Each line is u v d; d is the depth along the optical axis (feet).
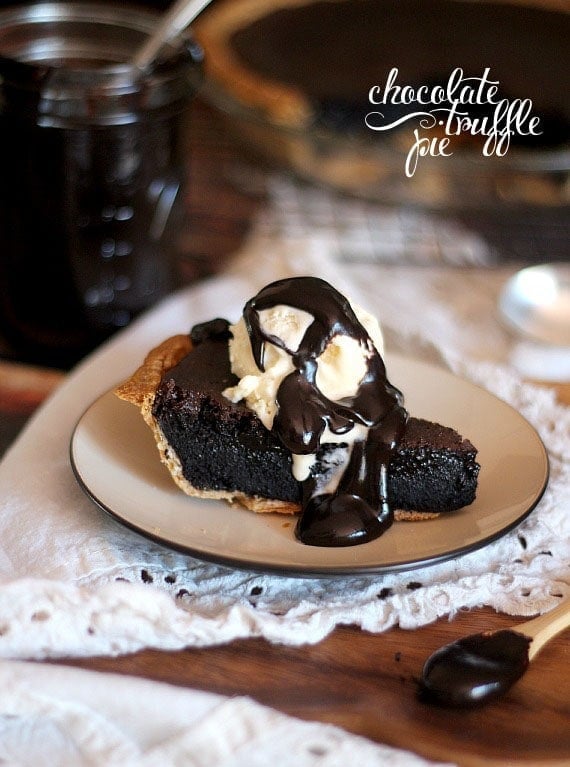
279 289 2.02
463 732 1.73
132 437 2.09
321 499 2.00
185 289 2.63
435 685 1.75
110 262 2.44
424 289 2.80
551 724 1.74
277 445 2.01
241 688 1.78
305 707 1.75
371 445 2.00
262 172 3.26
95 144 2.31
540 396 2.29
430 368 2.22
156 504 1.99
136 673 1.79
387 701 1.77
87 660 1.81
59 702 1.72
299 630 1.83
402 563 1.87
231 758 1.69
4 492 2.03
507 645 1.80
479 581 1.92
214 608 1.90
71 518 1.99
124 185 2.37
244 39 3.46
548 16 3.73
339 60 3.38
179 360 2.11
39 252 2.40
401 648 1.84
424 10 3.68
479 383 2.32
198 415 2.01
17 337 2.49
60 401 2.22
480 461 2.06
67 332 2.48
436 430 2.03
